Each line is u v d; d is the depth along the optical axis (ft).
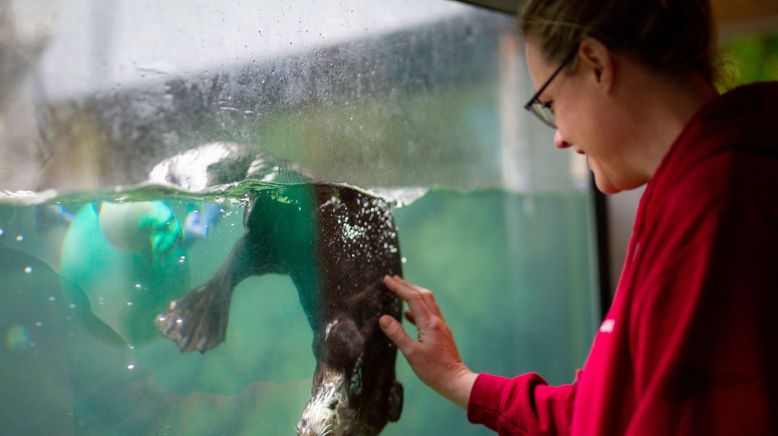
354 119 6.05
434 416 14.33
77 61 5.23
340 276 5.56
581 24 3.35
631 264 3.24
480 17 9.94
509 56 11.35
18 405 5.34
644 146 3.40
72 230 5.53
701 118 3.08
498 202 18.49
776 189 2.78
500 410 4.77
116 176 5.60
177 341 6.18
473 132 11.14
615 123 3.41
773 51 11.70
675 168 3.07
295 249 5.64
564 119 3.63
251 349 6.35
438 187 11.37
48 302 5.48
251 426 6.51
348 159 5.91
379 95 6.63
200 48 5.36
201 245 5.89
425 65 8.64
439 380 5.15
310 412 5.32
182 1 5.34
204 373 6.43
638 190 9.99
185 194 5.74
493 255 20.92
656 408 2.73
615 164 3.54
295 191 5.51
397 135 7.13
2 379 5.28
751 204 2.77
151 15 5.40
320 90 5.60
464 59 10.14
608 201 10.47
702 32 3.36
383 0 6.72
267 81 5.29
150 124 5.55
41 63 5.05
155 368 6.14
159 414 6.25
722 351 2.67
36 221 5.32
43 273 5.45
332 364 5.34
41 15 4.99
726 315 2.70
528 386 4.72
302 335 6.05
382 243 6.14
